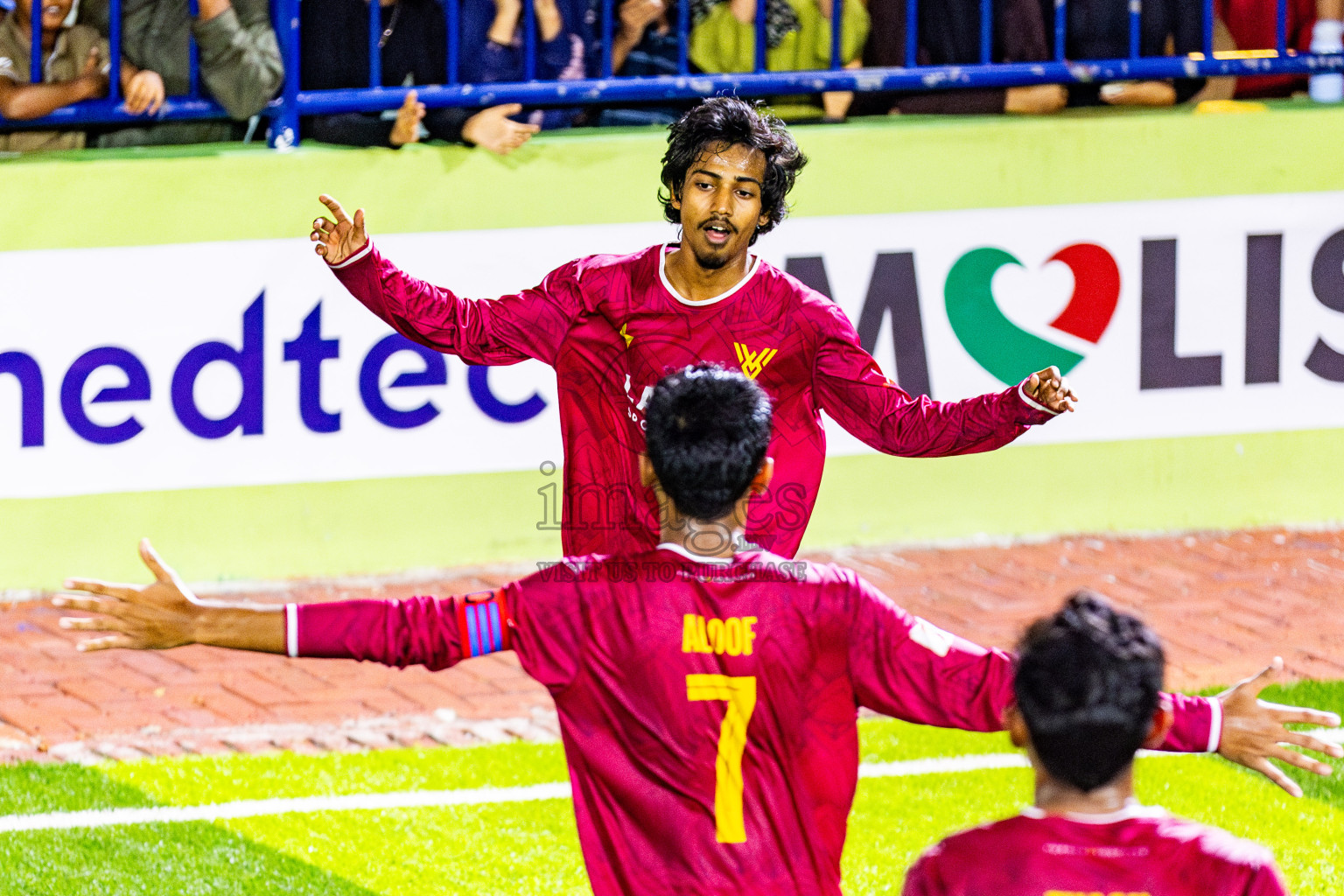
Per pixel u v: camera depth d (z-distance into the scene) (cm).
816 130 2769
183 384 2661
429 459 2745
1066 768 1034
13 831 1953
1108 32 2878
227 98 2645
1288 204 2905
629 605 1248
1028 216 2839
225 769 2125
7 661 2423
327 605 1269
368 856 1923
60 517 2661
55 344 2620
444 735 2241
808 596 1252
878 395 1581
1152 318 2903
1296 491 2989
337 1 2678
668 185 1606
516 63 2736
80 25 2677
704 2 2811
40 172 2577
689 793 1243
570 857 1933
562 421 1627
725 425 1248
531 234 2731
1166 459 2953
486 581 2734
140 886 1844
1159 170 2862
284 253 2656
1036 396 1502
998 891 1017
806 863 1269
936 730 2262
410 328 1614
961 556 2862
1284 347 2948
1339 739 2233
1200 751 1265
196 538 2702
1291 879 1895
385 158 2678
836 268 2800
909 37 2806
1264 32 2956
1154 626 2577
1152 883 1014
